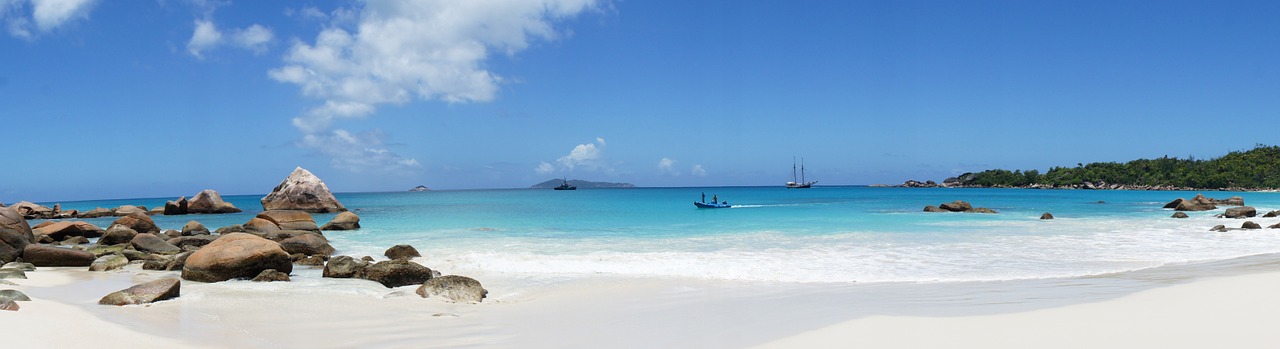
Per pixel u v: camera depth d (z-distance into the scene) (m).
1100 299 11.05
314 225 31.69
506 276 15.93
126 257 19.70
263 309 11.06
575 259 18.53
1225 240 23.98
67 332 8.17
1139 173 180.75
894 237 25.25
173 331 9.09
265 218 31.16
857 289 13.34
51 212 56.53
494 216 43.84
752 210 51.75
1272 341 7.38
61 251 18.95
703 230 29.55
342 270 15.91
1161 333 7.91
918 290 13.07
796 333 8.73
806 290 13.37
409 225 35.03
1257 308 9.27
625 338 8.91
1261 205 68.12
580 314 10.96
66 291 13.70
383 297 12.48
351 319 10.37
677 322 10.01
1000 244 22.44
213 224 42.53
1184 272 15.28
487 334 9.30
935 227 30.91
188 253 18.58
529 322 10.23
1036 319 9.07
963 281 14.48
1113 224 33.28
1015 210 52.47
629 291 13.56
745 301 11.99
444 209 57.84
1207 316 8.81
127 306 11.09
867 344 7.84
